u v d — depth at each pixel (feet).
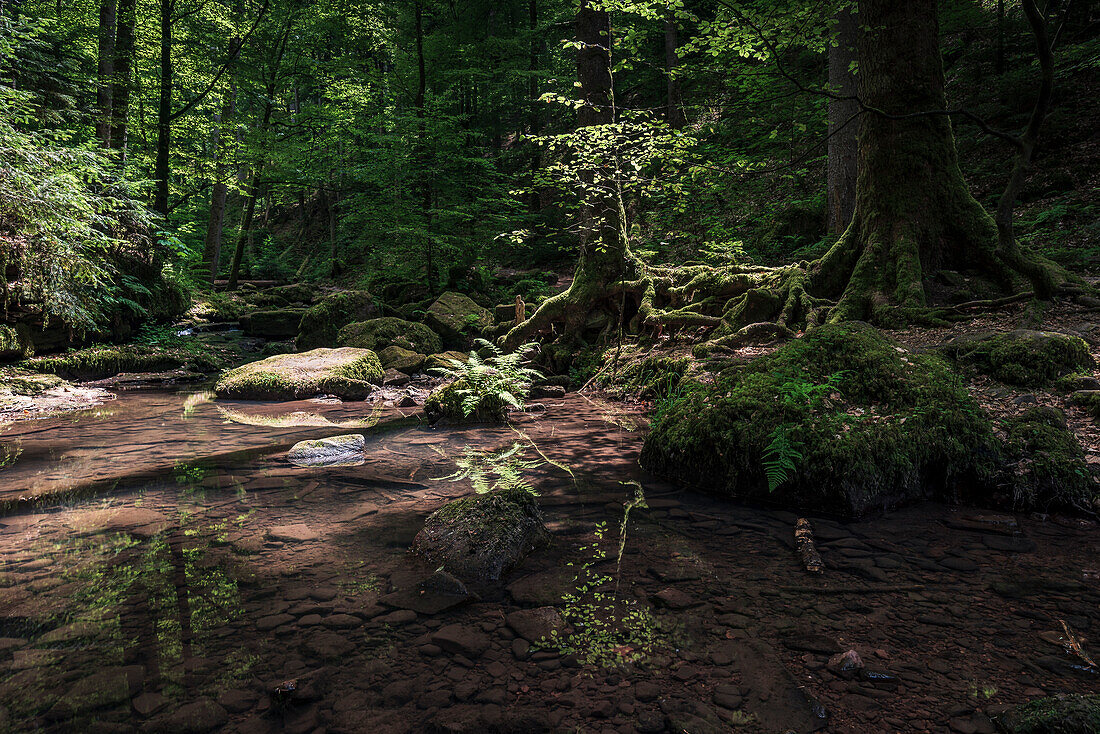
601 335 32.27
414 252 53.72
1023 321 17.58
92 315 33.78
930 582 8.45
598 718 5.67
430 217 53.98
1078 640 6.86
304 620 7.61
